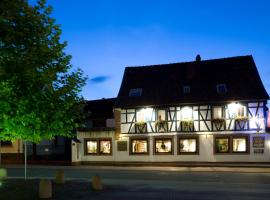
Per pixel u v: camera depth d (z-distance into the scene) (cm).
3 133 1494
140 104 3656
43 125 1583
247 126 3350
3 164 4016
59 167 3519
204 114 3475
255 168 3184
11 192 1545
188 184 1958
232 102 3403
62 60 1616
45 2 1547
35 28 1499
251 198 1451
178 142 3522
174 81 3828
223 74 3709
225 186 1864
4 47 1419
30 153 4150
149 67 4106
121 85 3984
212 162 3409
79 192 1614
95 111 4391
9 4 1396
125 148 3697
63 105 1645
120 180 2206
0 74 1327
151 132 3612
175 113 3562
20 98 1419
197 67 3884
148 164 3600
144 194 1568
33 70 1430
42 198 1432
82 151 3866
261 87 3422
